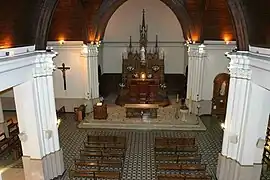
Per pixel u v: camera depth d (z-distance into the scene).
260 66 7.57
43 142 9.86
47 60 9.48
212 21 15.37
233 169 9.58
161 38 22.48
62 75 18.19
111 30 22.06
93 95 18.47
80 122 16.62
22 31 8.04
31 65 8.88
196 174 10.21
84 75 17.95
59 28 16.36
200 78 17.28
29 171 9.93
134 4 20.12
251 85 8.55
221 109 17.94
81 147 13.33
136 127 15.84
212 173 10.88
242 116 9.05
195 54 17.05
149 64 22.12
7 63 7.02
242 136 9.09
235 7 8.13
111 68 23.62
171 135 14.91
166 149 12.15
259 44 7.71
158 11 20.66
